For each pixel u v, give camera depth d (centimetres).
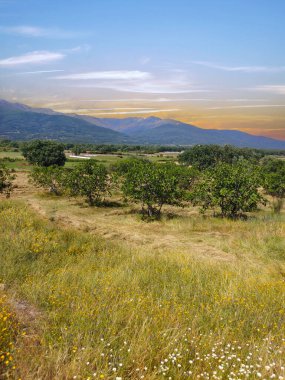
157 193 2044
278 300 633
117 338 416
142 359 366
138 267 905
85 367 338
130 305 535
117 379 308
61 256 995
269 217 1967
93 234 1479
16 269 749
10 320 432
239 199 1927
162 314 505
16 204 1983
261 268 1040
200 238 1488
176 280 780
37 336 408
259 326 505
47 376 327
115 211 2239
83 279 725
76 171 2561
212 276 858
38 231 1252
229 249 1288
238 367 370
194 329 458
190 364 375
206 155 6625
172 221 1886
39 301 546
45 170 3091
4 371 326
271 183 2747
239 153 6988
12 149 13275
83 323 450
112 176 2645
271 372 356
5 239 1030
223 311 558
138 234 1570
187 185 3178
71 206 2383
